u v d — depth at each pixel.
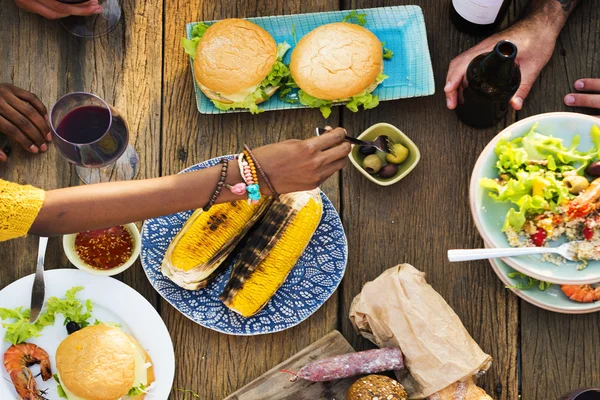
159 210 1.00
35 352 1.11
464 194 1.18
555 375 1.15
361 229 1.18
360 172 1.18
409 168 1.14
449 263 1.17
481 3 1.12
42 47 1.19
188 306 1.13
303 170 1.00
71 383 1.06
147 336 1.12
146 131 1.19
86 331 1.08
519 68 1.10
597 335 1.15
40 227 0.97
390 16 1.19
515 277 1.13
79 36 1.19
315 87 1.13
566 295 1.12
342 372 1.09
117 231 1.14
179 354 1.15
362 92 1.15
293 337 1.15
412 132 1.19
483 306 1.17
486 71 1.07
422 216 1.18
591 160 1.10
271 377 1.13
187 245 1.11
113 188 0.99
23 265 1.15
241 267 1.11
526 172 1.10
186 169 1.14
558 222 1.10
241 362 1.15
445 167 1.19
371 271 1.17
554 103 1.20
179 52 1.20
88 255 1.13
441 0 1.22
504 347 1.16
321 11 1.22
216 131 1.19
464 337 1.10
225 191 1.01
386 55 1.17
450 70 1.18
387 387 1.07
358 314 1.13
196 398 1.14
